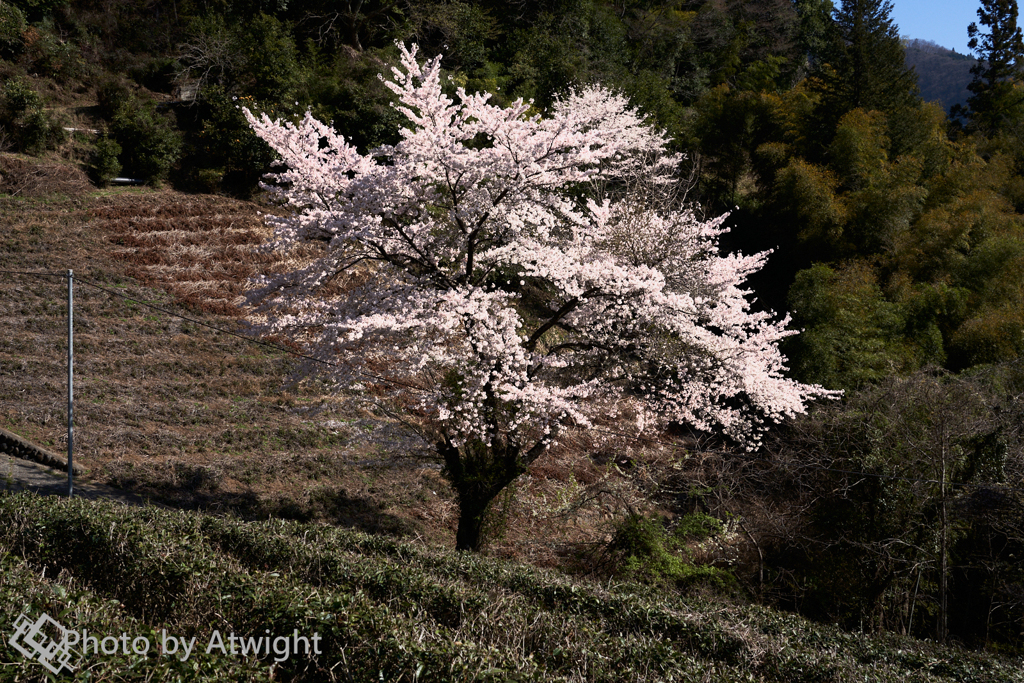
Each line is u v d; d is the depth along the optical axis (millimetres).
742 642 6559
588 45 29219
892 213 21562
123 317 16562
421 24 29000
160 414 13773
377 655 4840
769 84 34188
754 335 12500
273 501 11953
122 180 22078
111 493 10953
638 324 11297
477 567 7840
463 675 4645
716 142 27281
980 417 11203
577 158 10305
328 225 9789
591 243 12586
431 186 10227
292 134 10156
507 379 10172
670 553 11117
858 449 11156
